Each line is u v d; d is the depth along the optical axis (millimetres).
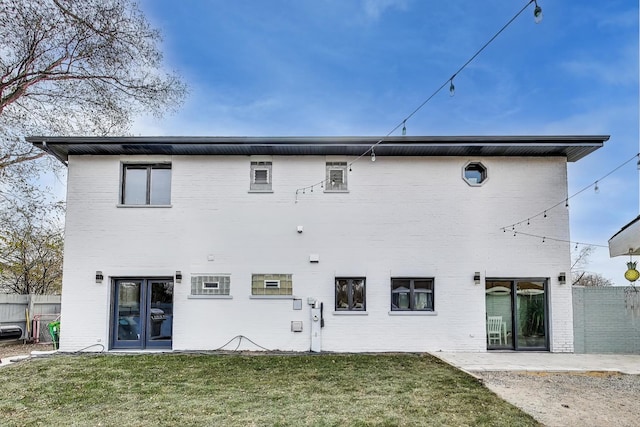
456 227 12680
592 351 12281
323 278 12547
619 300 12414
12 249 19312
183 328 12336
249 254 12602
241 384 8391
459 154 12773
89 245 12477
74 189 12633
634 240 6883
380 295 12484
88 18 13773
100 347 12164
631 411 6785
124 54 14656
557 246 12625
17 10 12859
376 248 12625
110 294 12445
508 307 12602
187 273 12500
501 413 6551
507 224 12695
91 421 6273
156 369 9742
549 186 12805
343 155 12922
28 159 15680
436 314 12414
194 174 12820
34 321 15156
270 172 12930
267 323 12383
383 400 7250
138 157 12828
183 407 6895
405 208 12742
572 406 7004
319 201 12781
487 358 11195
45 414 6621
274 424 6090
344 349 12289
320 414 6516
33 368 9898
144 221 12609
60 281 22438
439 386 8188
